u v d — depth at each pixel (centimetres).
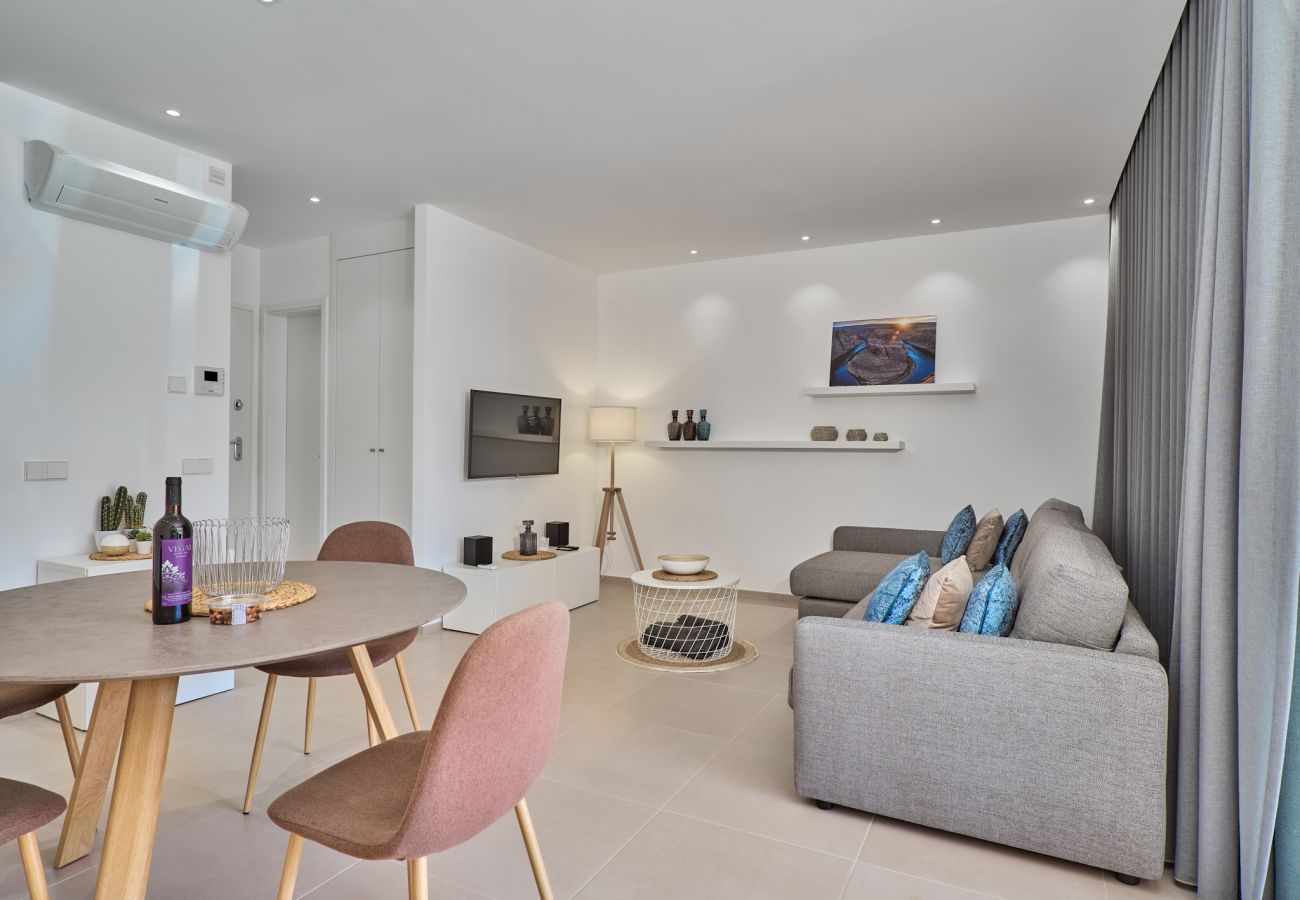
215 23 272
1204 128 233
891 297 551
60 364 336
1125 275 409
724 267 613
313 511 586
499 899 197
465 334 509
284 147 385
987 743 219
